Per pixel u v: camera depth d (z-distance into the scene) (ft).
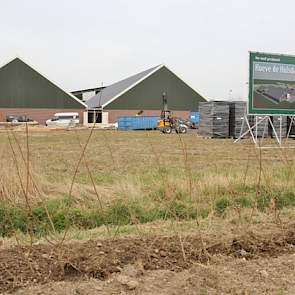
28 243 18.07
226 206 25.31
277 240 17.97
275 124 89.40
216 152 63.46
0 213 23.45
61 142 84.17
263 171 28.84
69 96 202.59
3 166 25.84
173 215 22.54
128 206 23.63
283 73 63.77
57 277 14.08
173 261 15.55
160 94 218.59
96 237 19.30
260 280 14.07
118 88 229.45
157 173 36.76
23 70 195.62
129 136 112.27
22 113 195.72
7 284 13.39
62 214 23.58
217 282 13.67
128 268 14.52
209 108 99.19
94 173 38.73
